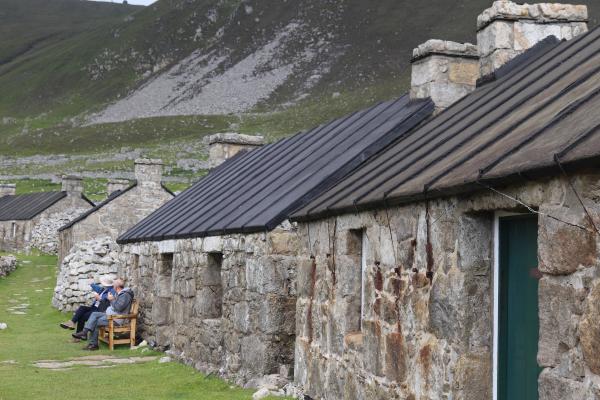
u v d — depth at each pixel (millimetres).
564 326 5039
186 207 17141
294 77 149375
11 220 50938
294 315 11141
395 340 7629
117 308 17078
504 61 11469
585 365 4852
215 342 13008
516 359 6219
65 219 45000
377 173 9273
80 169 87000
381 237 8055
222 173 19156
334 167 11672
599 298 4742
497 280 6430
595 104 5977
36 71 171125
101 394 11195
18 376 12703
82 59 171375
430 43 12281
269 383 10875
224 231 12461
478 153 6852
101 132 118562
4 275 32562
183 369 13539
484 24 11875
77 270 22906
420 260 7180
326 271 9516
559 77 8258
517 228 6258
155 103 146250
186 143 105500
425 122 11852
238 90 147375
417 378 7156
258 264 11320
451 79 12320
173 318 15500
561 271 5074
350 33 161125
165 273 16438
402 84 128875
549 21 11625
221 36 173500
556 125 6078
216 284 13617
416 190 6898
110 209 35094
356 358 8555
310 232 10148
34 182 79000
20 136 123500
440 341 6770
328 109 122688
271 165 15562
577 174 4949
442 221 6789
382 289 8008
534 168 5176
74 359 15125
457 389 6457
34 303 25047
